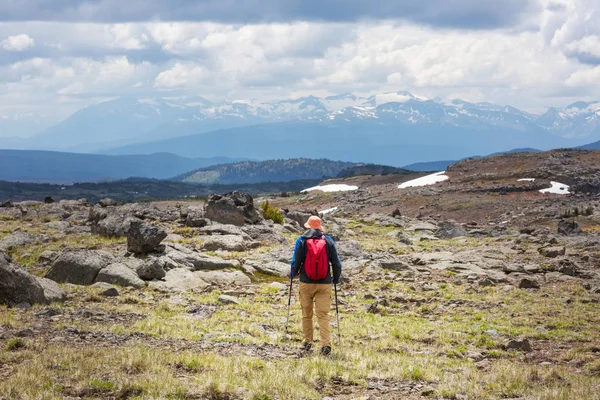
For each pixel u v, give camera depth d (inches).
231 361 428.5
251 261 1040.2
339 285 919.7
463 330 650.8
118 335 505.7
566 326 680.4
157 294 763.4
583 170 5329.7
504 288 917.8
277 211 1915.6
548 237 1784.0
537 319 717.9
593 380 442.6
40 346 439.8
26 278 619.2
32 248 1165.7
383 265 1119.0
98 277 796.0
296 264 511.2
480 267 1130.7
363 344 566.9
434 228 2229.3
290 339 559.8
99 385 347.9
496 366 490.3
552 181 5137.8
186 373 401.1
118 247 1157.1
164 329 543.8
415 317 727.7
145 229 971.3
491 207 4173.2
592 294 887.7
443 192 5103.3
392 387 410.6
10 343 431.8
